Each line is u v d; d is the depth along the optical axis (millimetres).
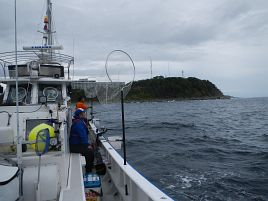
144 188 3902
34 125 4742
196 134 21406
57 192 3674
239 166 11234
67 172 4586
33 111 5184
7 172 3096
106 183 6395
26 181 3557
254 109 66938
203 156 13195
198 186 8711
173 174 9961
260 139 19312
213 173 10109
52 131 4059
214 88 197250
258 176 9758
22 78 7191
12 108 5242
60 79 7523
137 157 12703
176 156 13039
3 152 4027
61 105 6531
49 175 3629
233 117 40938
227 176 9734
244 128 26562
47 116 4852
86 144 6230
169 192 8195
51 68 7895
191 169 10672
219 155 13477
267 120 36000
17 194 3191
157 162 11766
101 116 42531
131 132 22266
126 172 4773
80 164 5254
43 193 3584
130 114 48406
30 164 3799
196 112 54562
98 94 5055
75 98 8867
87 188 5219
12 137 4082
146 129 24312
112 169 6500
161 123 29688
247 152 14219
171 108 74250
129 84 4777
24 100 7398
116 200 5504
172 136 19984
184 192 8219
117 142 7918
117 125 27594
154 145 16047
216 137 19875
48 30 9961
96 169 6793
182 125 27875
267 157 12906
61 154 3961
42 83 7598
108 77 4684
